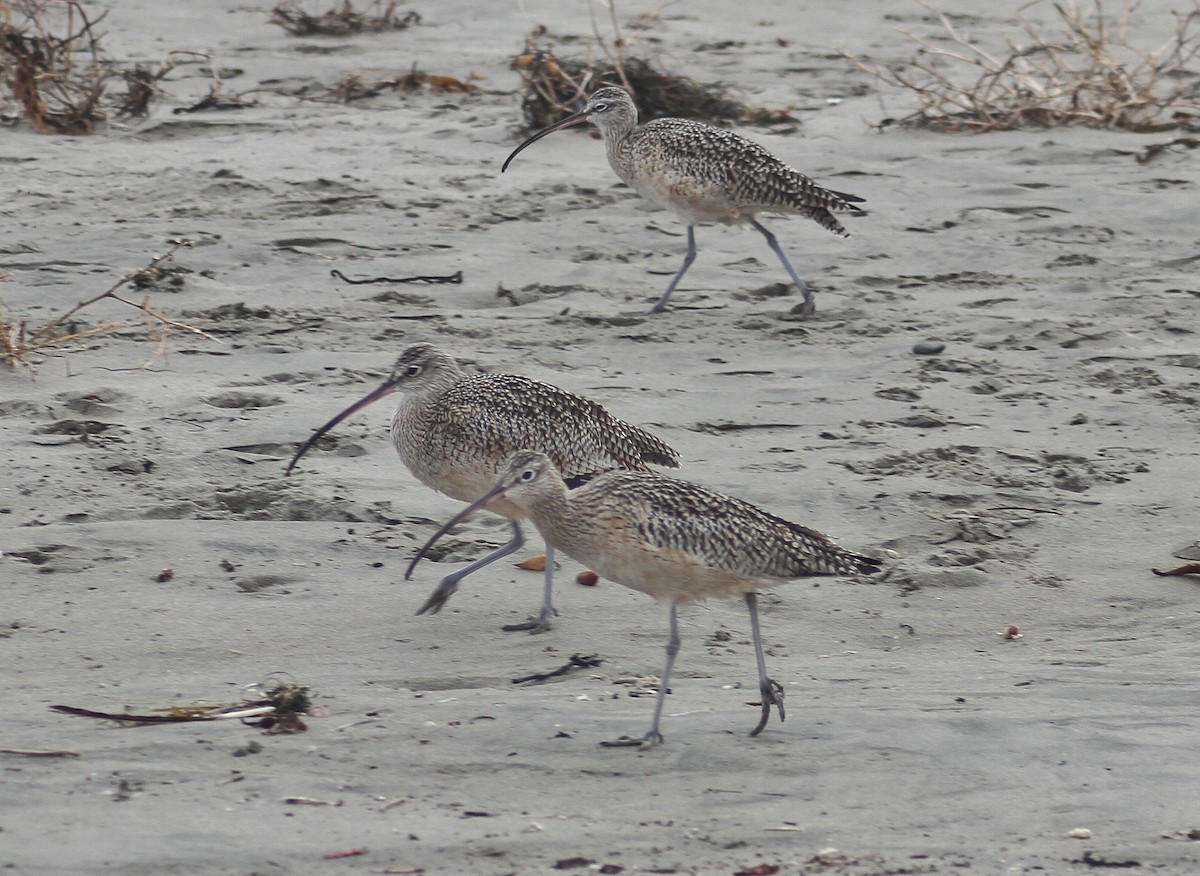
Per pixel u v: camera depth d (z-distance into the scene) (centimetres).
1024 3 3762
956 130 2567
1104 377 1505
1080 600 1059
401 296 1705
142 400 1364
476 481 1080
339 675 917
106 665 916
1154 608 1052
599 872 689
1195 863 714
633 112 1842
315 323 1600
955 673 941
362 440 1298
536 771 791
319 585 1036
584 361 1530
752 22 3572
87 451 1240
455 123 2577
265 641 957
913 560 1109
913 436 1346
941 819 752
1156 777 795
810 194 1742
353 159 2323
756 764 805
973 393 1460
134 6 3475
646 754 813
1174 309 1717
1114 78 2636
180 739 802
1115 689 907
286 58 3078
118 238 1872
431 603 991
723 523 867
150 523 1098
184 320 1596
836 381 1491
